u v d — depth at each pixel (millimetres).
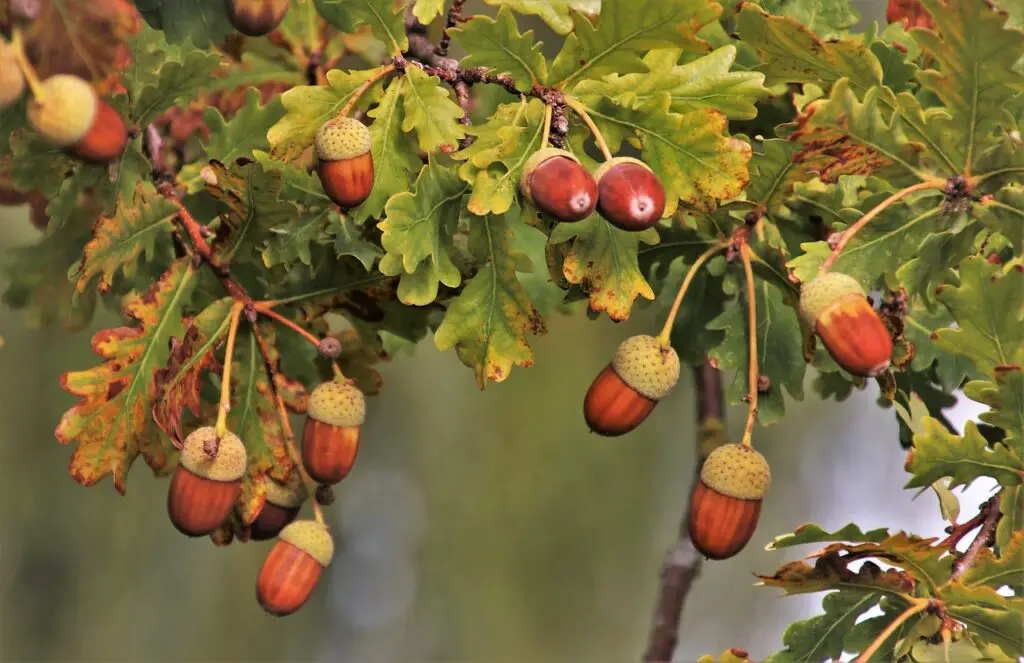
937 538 711
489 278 738
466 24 721
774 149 733
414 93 725
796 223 757
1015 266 722
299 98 727
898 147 730
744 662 719
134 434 749
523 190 710
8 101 723
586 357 1274
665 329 738
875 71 729
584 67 724
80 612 1296
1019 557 716
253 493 758
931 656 716
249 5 734
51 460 1262
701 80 726
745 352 774
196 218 776
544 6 723
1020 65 743
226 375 742
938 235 738
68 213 753
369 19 728
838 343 715
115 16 747
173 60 779
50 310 810
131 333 746
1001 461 725
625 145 779
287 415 762
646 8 712
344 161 716
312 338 750
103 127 725
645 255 766
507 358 739
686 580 866
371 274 757
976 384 725
